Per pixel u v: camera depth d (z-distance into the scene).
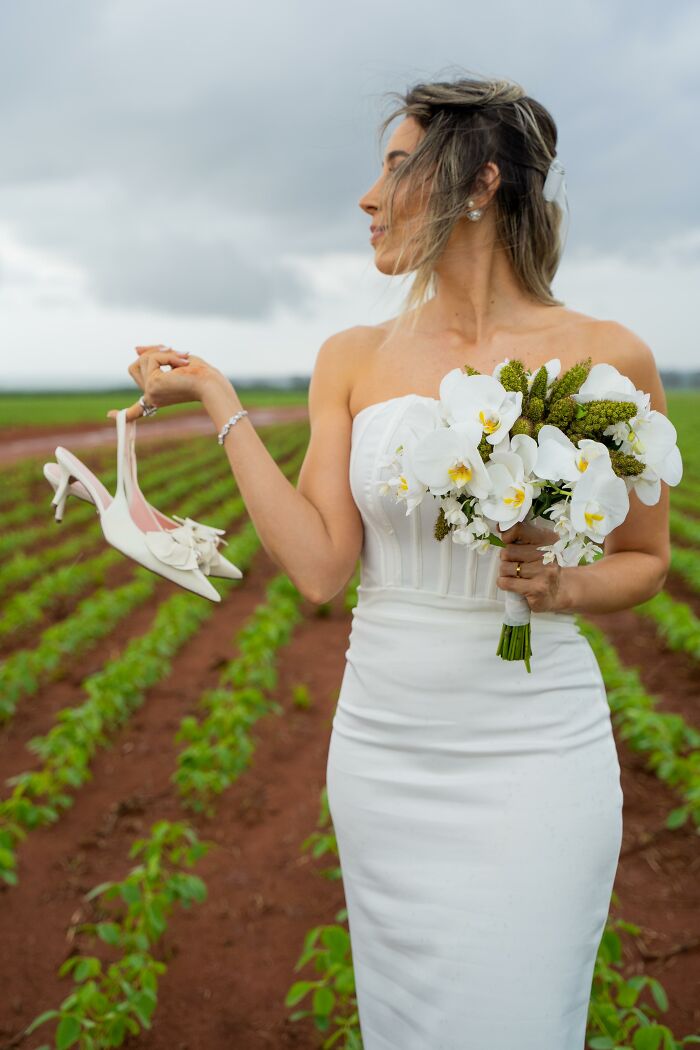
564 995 1.82
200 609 9.45
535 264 2.09
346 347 2.17
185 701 7.08
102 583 11.39
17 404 86.00
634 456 1.72
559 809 1.86
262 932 4.04
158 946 3.91
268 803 5.30
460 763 1.92
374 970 2.01
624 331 2.00
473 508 1.72
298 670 7.96
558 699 1.93
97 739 5.97
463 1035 1.83
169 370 2.06
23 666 7.11
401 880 1.93
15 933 4.00
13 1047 3.29
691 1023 3.38
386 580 2.01
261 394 152.38
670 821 4.64
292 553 1.94
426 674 1.93
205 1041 3.35
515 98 2.01
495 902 1.82
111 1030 3.06
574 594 1.87
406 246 2.00
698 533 14.67
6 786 5.50
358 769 2.02
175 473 26.09
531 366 1.99
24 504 20.56
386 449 1.95
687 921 4.09
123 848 4.79
